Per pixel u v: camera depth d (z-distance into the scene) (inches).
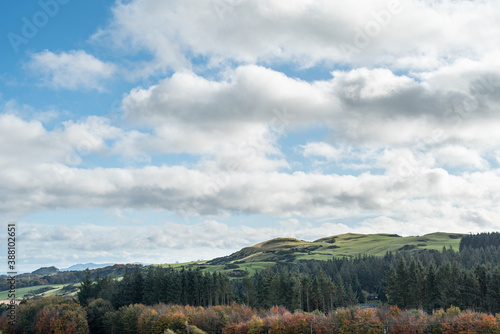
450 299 5787.4
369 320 4576.8
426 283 6343.5
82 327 5556.1
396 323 4478.3
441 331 4256.9
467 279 5851.4
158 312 5605.3
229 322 5167.3
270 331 4771.2
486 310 5728.3
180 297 7135.8
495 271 5772.6
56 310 5713.6
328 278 7790.4
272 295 6875.0
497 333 4023.1
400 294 6446.9
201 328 5113.2
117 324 5836.6
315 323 4746.6
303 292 7199.8
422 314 4783.5
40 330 5457.7
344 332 4544.8
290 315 5044.3
